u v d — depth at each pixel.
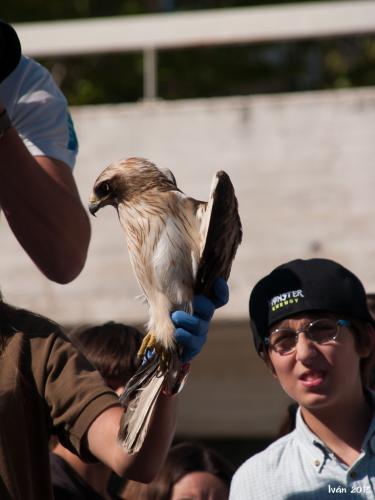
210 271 4.89
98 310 12.20
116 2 21.58
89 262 12.26
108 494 7.26
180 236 4.95
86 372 5.25
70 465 6.72
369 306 7.48
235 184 12.04
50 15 21.28
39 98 6.25
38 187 5.73
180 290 4.91
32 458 5.13
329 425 6.02
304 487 5.90
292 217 11.88
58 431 5.21
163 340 4.86
